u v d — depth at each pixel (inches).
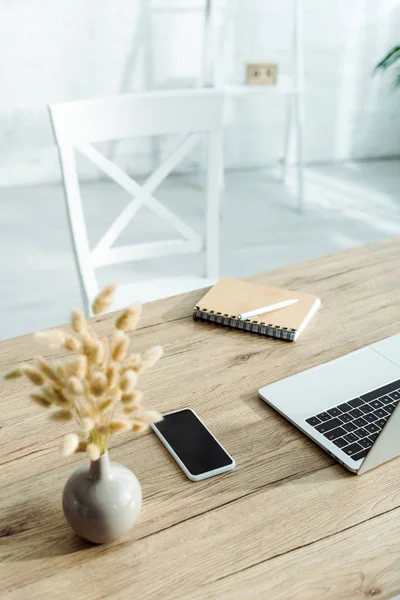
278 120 162.6
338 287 49.6
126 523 27.1
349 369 39.2
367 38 160.6
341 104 166.4
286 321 43.3
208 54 147.6
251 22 150.1
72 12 137.0
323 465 32.2
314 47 157.2
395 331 43.8
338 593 25.6
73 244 60.6
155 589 25.7
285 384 37.9
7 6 132.3
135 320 25.8
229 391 37.8
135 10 140.9
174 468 32.0
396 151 175.8
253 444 33.6
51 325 95.1
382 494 30.5
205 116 62.9
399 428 30.7
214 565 26.7
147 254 65.0
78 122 58.3
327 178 161.5
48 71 140.8
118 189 149.4
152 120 61.2
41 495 30.4
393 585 26.0
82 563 26.9
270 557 27.1
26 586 25.9
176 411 35.8
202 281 68.2
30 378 24.4
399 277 51.1
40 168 148.6
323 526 28.6
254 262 115.3
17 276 109.7
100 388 23.8
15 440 33.8
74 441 22.1
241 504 29.8
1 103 140.3
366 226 131.5
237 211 139.3
